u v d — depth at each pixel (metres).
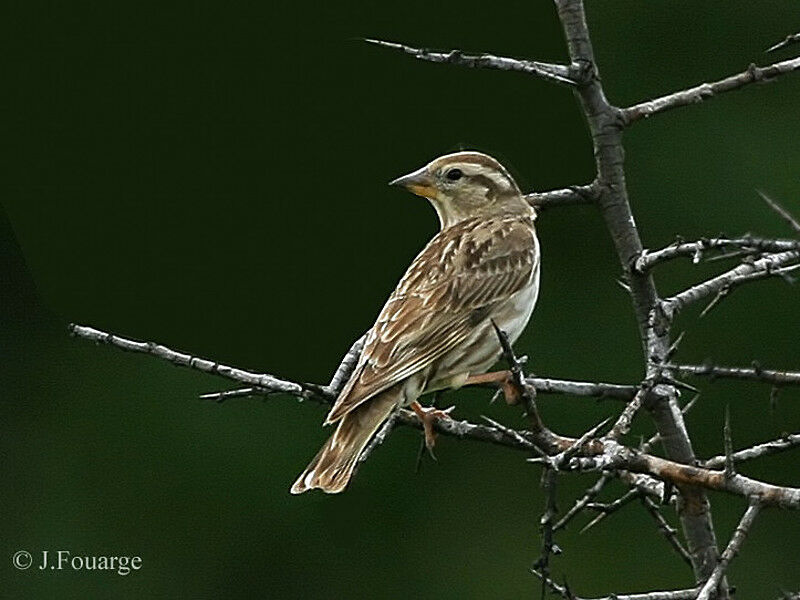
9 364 19.45
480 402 18.34
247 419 19.17
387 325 11.76
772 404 9.81
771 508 9.11
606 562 18.09
